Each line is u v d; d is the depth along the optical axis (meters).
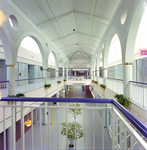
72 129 4.96
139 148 0.79
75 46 15.63
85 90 27.06
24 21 5.57
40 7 5.89
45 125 7.58
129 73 4.01
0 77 7.03
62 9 6.71
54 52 11.34
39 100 1.50
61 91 15.60
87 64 23.23
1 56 6.49
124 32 4.04
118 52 9.48
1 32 4.24
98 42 10.94
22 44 9.34
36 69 11.43
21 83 8.53
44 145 5.10
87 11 6.68
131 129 0.94
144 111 2.94
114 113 1.43
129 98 3.85
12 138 1.63
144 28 5.25
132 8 3.40
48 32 8.45
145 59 5.27
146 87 3.54
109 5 5.38
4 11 4.26
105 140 5.83
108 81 6.98
